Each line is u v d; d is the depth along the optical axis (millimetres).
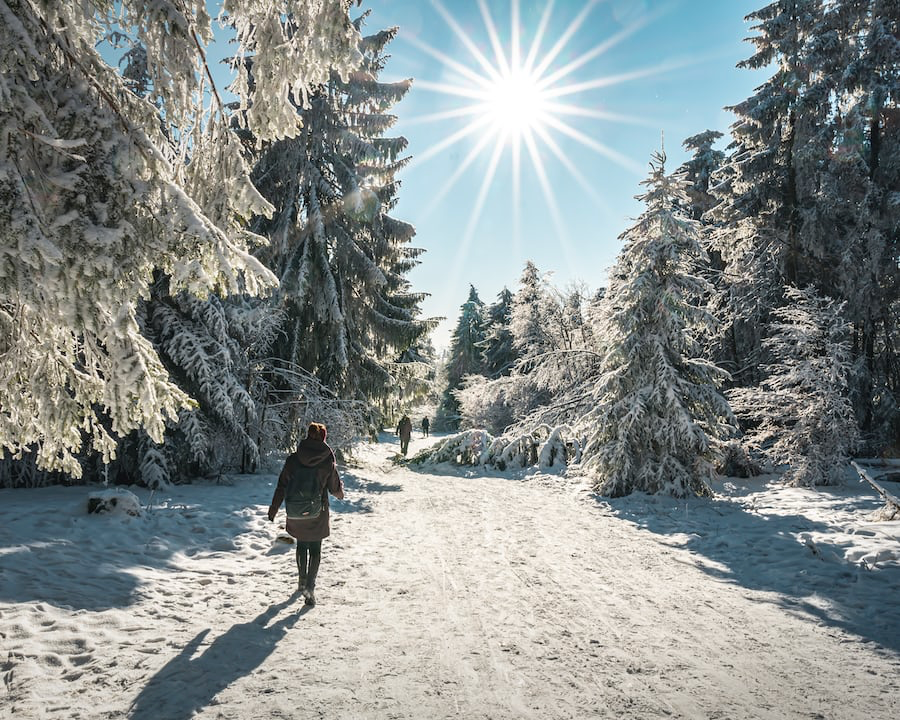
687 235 11352
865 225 16078
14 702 3016
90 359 4543
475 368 53969
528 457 17359
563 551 6953
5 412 4633
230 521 7562
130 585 4957
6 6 3256
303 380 14664
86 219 3498
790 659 3826
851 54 16719
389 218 18391
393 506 9984
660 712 3074
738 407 13375
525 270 32125
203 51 4266
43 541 5758
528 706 3111
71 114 3594
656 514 9336
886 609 4723
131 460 9602
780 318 16969
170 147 4477
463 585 5453
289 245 16406
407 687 3305
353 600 4941
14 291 3326
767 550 6793
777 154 18688
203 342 10172
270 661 3627
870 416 16172
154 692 3180
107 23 4012
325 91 16172
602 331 12578
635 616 4672
